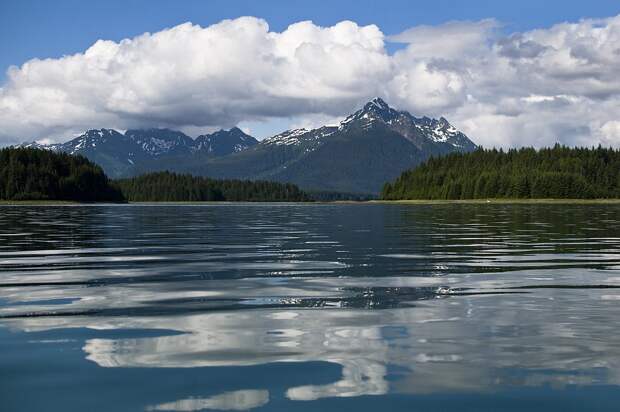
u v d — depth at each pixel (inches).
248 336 371.2
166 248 991.6
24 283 592.1
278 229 1604.3
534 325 398.9
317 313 439.2
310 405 255.9
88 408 252.1
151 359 322.0
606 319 417.4
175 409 251.1
